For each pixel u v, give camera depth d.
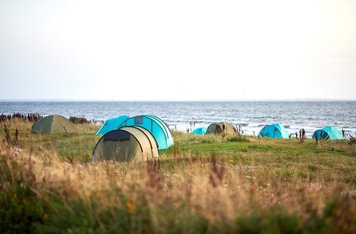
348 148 25.52
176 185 7.82
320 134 37.62
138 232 5.74
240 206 6.12
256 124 81.19
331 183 12.56
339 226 5.27
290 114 133.50
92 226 6.21
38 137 29.28
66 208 6.79
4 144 11.58
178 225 5.62
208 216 5.62
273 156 21.39
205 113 144.50
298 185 11.62
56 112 145.88
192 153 20.78
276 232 5.07
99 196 6.96
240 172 13.59
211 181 6.72
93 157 19.50
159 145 25.64
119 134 19.66
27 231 6.78
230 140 29.84
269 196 8.55
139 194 6.80
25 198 7.54
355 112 148.00
